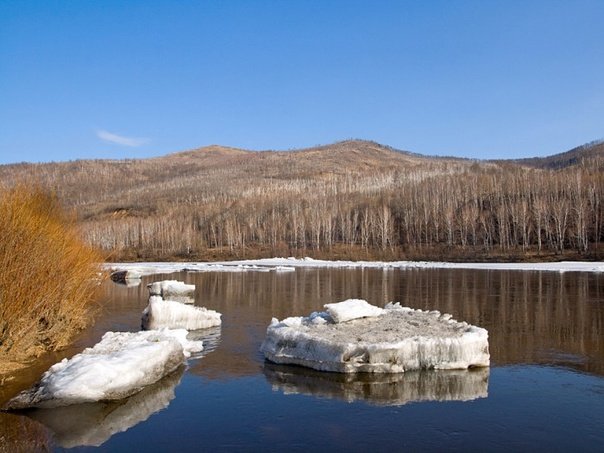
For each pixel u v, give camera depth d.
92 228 101.69
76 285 17.92
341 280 46.09
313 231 100.69
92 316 23.53
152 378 13.18
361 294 34.03
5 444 9.38
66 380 11.31
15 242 14.09
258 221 114.44
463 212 91.50
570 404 11.62
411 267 66.31
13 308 13.99
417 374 13.98
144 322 20.91
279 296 33.62
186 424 10.46
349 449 9.22
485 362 14.77
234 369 14.71
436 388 12.81
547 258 71.25
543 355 16.22
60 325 17.23
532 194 92.62
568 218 83.75
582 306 26.95
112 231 109.19
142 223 114.94
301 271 60.91
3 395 11.67
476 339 14.74
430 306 27.47
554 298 30.45
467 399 12.00
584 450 9.14
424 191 107.56
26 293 14.41
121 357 12.78
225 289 38.50
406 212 97.44
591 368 14.67
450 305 27.83
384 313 18.22
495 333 19.75
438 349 14.44
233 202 138.88
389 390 12.70
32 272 14.55
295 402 11.84
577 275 48.00
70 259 17.44
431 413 11.08
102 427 10.27
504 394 12.36
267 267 69.06
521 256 73.81
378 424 10.46
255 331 20.75
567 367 14.81
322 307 27.98
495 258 75.44
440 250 84.88
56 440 9.59
